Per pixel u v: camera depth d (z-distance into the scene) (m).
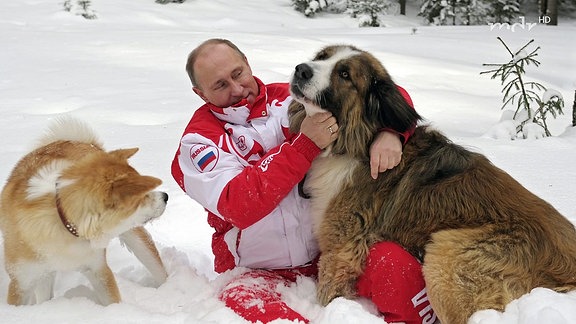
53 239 2.55
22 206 2.56
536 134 5.36
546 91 5.81
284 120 2.97
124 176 2.54
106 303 2.72
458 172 2.63
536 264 2.34
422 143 2.83
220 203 2.58
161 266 3.07
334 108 2.74
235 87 2.86
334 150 2.81
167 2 20.30
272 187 2.52
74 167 2.59
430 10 20.92
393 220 2.65
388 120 2.72
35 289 2.78
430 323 2.50
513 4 20.52
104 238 2.60
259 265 2.94
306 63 2.76
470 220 2.48
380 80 2.78
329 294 2.67
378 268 2.49
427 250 2.46
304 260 2.91
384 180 2.73
